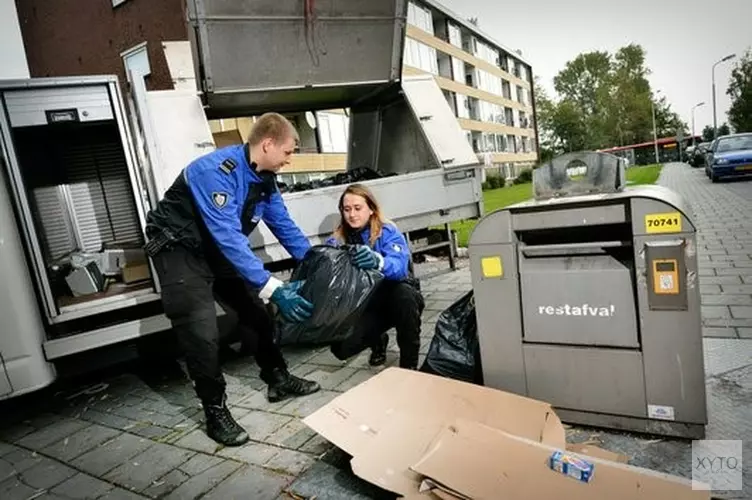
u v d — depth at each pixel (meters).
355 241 3.01
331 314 2.43
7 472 2.54
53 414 3.31
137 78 3.55
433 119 5.09
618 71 74.62
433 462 1.74
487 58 46.91
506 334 2.30
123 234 4.24
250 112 5.25
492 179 37.16
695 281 1.86
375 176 5.24
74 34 15.70
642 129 73.06
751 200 9.17
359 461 1.86
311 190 3.95
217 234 2.29
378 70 4.81
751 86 44.69
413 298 2.83
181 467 2.34
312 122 9.93
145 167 3.55
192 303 2.42
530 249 2.21
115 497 2.16
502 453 1.76
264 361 2.92
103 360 3.33
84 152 4.05
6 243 2.88
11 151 2.93
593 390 2.14
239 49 3.99
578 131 74.25
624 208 1.96
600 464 1.67
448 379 2.32
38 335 3.01
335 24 4.27
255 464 2.28
